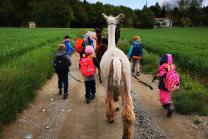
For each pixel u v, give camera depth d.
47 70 4.71
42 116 3.02
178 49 8.22
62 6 41.00
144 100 3.62
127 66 2.47
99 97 3.73
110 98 2.63
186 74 4.82
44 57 5.37
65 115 3.06
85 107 3.33
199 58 5.70
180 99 3.30
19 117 2.96
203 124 2.80
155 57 6.20
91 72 3.41
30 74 3.93
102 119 2.94
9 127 2.71
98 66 3.50
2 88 3.02
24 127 2.72
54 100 3.59
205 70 4.76
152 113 3.13
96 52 4.17
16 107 2.97
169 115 2.98
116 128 2.72
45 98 3.66
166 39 15.18
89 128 2.72
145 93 3.95
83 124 2.82
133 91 4.04
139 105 3.39
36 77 4.04
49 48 7.14
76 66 6.21
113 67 2.43
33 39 10.79
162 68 3.05
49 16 41.31
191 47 9.62
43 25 42.00
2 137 2.50
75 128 2.72
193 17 52.62
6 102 2.81
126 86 2.42
